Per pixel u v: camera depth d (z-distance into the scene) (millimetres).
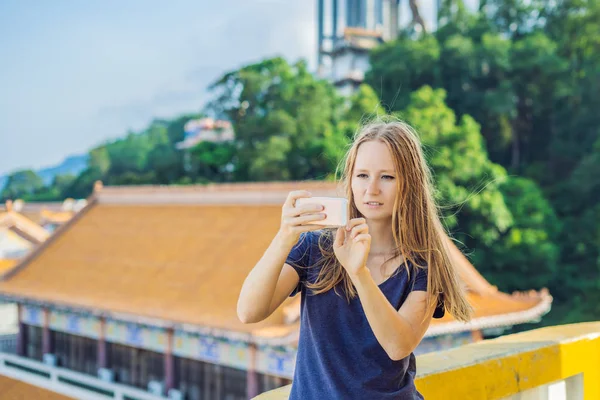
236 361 11836
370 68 46594
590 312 27203
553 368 2656
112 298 14508
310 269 1637
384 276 1631
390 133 1626
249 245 14289
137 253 16391
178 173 49312
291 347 9867
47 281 16922
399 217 1598
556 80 39594
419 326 1543
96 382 14688
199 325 11656
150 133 85500
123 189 19562
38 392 8453
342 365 1548
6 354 17922
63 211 40625
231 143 47156
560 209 33375
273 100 46188
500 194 27656
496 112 37969
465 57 39625
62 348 16438
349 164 1706
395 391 1555
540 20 46375
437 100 30422
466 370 2246
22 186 107938
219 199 16625
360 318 1568
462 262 11812
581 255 30406
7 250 27234
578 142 38625
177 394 12859
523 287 27500
